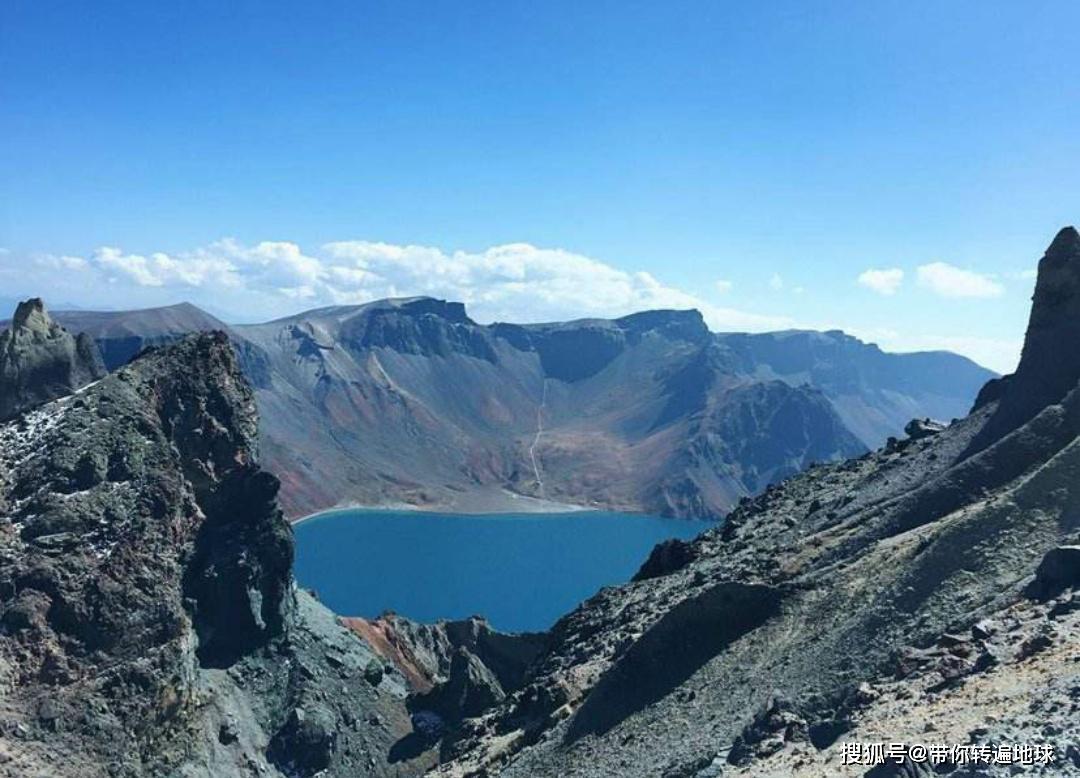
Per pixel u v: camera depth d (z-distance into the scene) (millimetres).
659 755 58281
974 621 52531
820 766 41000
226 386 136375
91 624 103312
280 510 131375
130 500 115250
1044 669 40812
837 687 53938
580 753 66812
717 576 91375
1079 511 59125
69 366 137375
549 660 102750
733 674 64188
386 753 119500
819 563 75938
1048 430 75125
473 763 80625
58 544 106562
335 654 131000
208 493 127188
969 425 96438
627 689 71938
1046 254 90125
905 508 77062
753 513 119188
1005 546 59000
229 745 107625
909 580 60625
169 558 115375
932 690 45094
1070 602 47969
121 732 98000
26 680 96562
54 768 90188
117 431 119750
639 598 103938
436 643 159875
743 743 50906
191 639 112812
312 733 113500
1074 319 86500
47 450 114812
